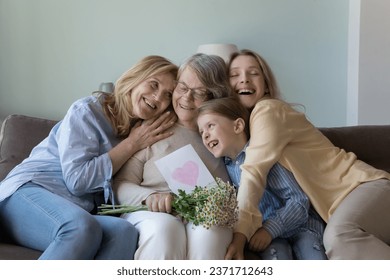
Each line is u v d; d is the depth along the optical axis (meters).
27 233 1.42
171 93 1.73
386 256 1.30
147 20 3.25
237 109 1.66
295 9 3.29
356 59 3.10
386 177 1.57
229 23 3.29
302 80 3.31
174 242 1.32
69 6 3.19
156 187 1.62
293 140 1.61
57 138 1.65
